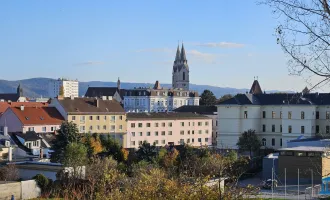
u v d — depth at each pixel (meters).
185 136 114.88
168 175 27.66
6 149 75.38
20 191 42.19
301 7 13.46
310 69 13.66
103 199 21.53
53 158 67.38
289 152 60.91
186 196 16.72
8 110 101.88
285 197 47.09
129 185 23.08
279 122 100.12
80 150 56.88
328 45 13.50
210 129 119.56
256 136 93.25
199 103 194.62
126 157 68.00
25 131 97.75
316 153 59.06
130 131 109.69
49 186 42.19
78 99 110.44
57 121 104.00
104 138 79.06
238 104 100.38
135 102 181.50
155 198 18.06
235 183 17.67
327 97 95.56
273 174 56.41
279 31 17.19
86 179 38.66
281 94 101.81
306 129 94.25
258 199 17.20
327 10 13.20
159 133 111.81
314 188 51.34
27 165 52.28
